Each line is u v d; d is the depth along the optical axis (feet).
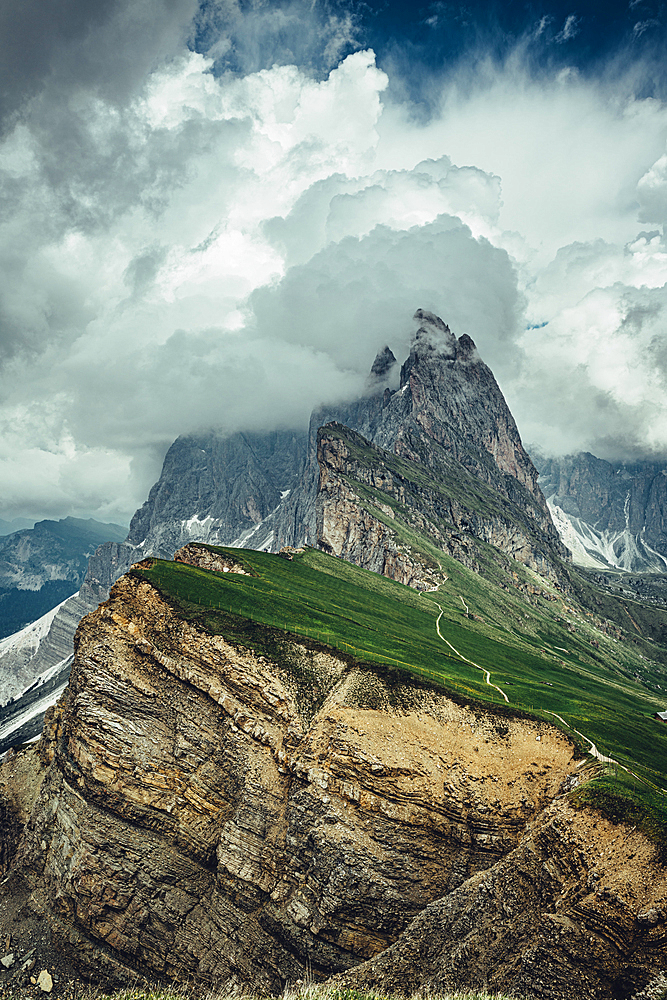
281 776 313.32
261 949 284.00
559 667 629.92
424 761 304.50
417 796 292.81
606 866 236.43
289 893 289.53
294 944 277.44
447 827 289.12
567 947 221.66
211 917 302.25
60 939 316.19
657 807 255.29
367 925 272.10
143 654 359.66
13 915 331.16
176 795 326.24
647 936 214.90
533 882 251.39
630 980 209.97
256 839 304.09
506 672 478.59
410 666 372.79
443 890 278.87
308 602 483.10
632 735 360.48
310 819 295.28
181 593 393.09
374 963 250.57
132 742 335.88
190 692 345.92
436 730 320.29
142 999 200.95
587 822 253.85
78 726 350.23
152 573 410.93
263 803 309.83
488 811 288.51
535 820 277.85
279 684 336.49
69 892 319.68
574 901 232.94
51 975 303.68
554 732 325.21
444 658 444.14
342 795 295.69
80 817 330.75
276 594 468.75
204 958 294.66
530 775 302.66
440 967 241.96
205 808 322.14
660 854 233.96
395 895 274.77
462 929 250.16
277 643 360.89
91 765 335.88
